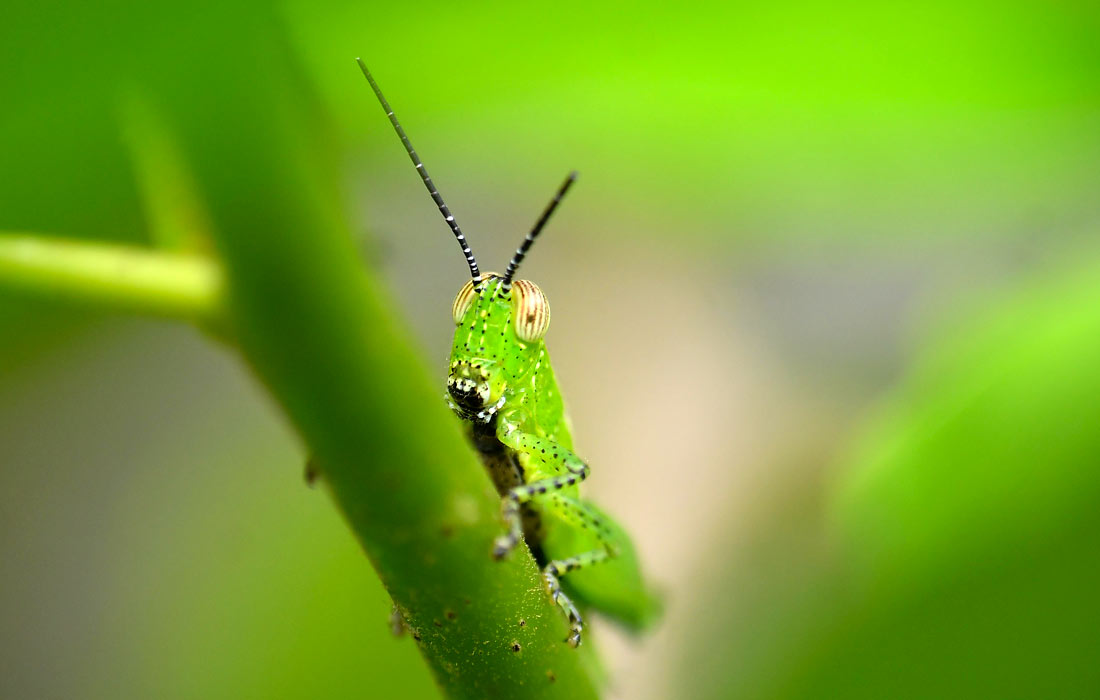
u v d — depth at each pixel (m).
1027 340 0.08
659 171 0.07
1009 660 0.08
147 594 0.09
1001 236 0.08
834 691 0.08
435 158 0.07
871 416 0.08
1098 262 0.08
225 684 0.09
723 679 0.09
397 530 0.06
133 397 0.09
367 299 0.05
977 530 0.08
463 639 0.07
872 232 0.08
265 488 0.09
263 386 0.05
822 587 0.08
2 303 0.05
